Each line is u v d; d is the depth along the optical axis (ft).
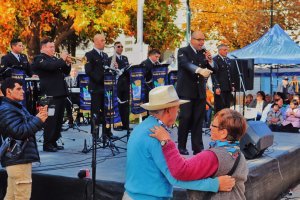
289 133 33.09
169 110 10.43
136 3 45.27
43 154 21.89
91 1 44.78
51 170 18.01
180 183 9.71
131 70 22.86
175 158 9.71
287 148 23.76
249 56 49.16
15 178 14.48
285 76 64.49
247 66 29.94
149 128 10.18
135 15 48.78
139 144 10.10
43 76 21.94
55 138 22.88
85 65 23.17
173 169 9.63
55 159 20.54
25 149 14.42
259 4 75.51
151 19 50.26
